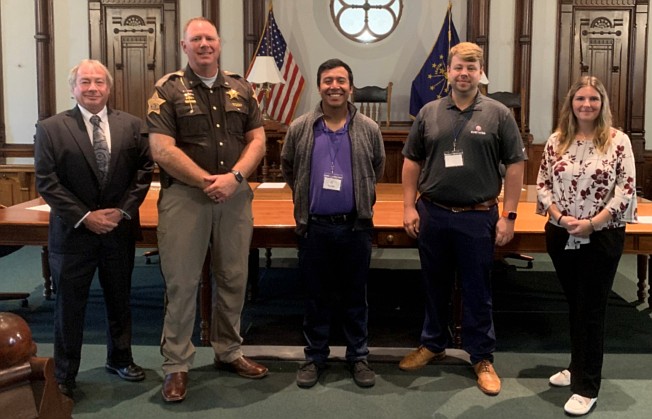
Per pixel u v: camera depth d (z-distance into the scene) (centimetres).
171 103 268
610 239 256
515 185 281
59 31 748
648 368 315
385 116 758
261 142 287
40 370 109
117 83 756
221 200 265
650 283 428
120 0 745
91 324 387
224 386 292
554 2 734
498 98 698
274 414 265
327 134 282
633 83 741
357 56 753
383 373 307
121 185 277
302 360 321
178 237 273
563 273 269
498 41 738
